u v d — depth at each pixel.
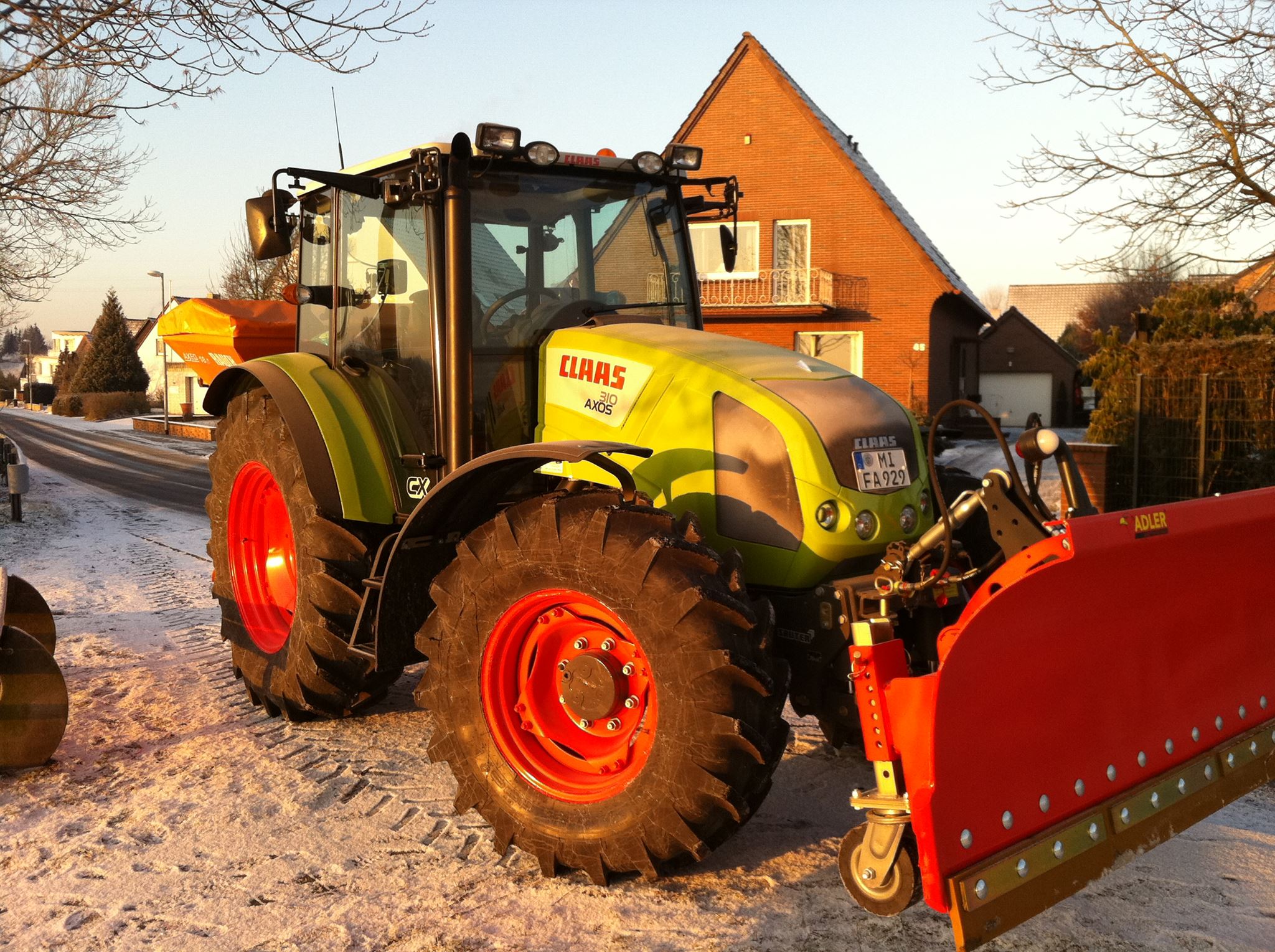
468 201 4.02
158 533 12.59
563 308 4.43
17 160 11.92
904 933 3.02
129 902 3.32
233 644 5.40
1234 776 3.14
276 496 5.30
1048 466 17.06
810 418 3.49
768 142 25.31
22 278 14.95
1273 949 2.88
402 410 4.55
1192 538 2.82
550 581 3.34
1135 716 2.92
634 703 3.32
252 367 5.03
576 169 4.42
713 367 3.72
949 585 3.40
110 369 57.91
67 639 6.81
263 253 4.61
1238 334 11.18
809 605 3.38
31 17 6.82
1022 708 2.64
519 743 3.51
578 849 3.30
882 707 2.63
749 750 3.03
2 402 78.88
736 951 2.94
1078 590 2.66
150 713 5.25
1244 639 3.24
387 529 4.79
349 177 4.41
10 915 3.25
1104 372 11.80
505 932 3.07
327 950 3.00
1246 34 10.42
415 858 3.59
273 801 4.10
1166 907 3.13
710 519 3.63
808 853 3.56
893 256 24.92
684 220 4.82
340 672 4.66
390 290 4.58
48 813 4.03
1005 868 2.52
